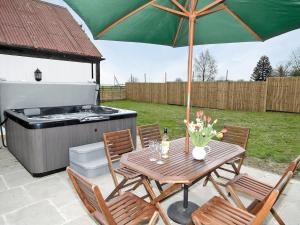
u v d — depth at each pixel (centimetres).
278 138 551
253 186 220
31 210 242
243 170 355
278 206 253
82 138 369
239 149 251
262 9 259
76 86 547
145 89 1555
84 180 133
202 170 190
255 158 409
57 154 341
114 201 187
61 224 219
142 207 179
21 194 277
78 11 246
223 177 311
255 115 918
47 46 572
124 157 222
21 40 534
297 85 933
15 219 226
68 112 546
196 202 265
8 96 450
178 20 322
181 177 175
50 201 261
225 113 983
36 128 312
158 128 327
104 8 248
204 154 214
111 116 407
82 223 221
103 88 1600
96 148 352
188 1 294
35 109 482
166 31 338
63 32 659
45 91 496
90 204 162
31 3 668
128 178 237
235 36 332
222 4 272
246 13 278
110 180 323
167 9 239
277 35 307
